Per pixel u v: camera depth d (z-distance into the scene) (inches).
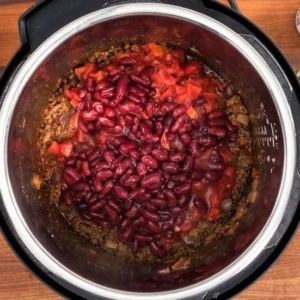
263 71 10.6
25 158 12.1
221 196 12.6
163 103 12.2
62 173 12.6
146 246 12.8
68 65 12.3
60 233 12.6
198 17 10.7
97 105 12.1
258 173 12.3
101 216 12.7
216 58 12.2
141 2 10.8
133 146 12.3
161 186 12.5
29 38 10.8
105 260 12.6
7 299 13.0
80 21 10.7
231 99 12.6
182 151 12.4
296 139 10.7
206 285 11.0
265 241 10.8
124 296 11.1
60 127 12.6
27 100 11.5
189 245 12.7
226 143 12.6
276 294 13.0
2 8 13.0
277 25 13.1
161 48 12.5
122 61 12.3
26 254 11.1
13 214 10.9
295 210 10.8
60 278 11.2
